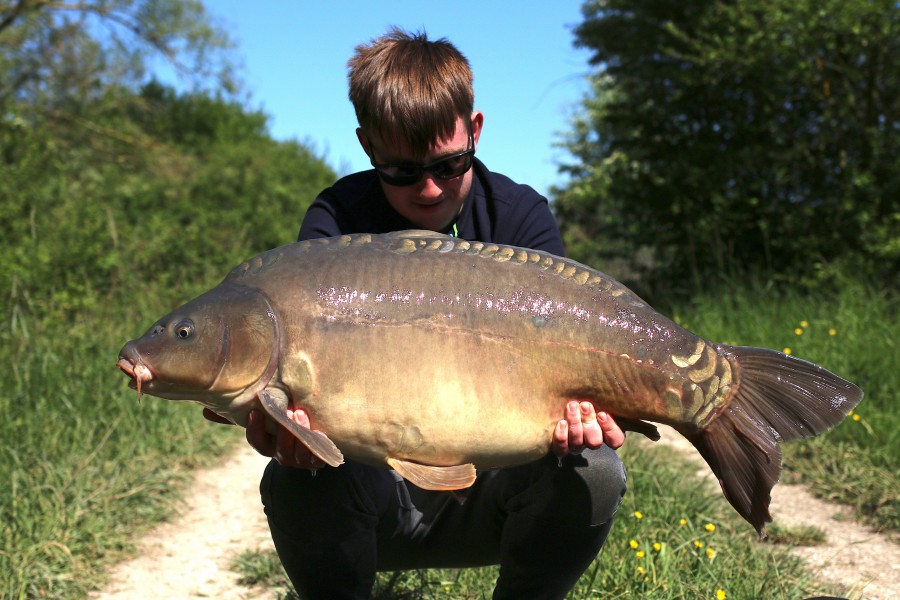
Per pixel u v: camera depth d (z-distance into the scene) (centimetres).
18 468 416
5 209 954
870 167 997
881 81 1006
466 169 246
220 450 552
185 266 1028
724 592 302
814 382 209
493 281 212
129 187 1409
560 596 255
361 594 249
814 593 314
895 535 389
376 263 213
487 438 207
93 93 1669
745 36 1072
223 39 1686
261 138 1917
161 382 207
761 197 1123
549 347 209
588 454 234
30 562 346
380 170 246
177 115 1895
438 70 237
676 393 210
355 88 244
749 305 798
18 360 545
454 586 317
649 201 1221
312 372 205
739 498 209
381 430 205
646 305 218
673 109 1220
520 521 241
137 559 382
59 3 1522
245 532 421
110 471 445
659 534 353
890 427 480
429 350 206
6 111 1309
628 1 1227
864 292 751
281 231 1404
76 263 852
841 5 947
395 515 254
